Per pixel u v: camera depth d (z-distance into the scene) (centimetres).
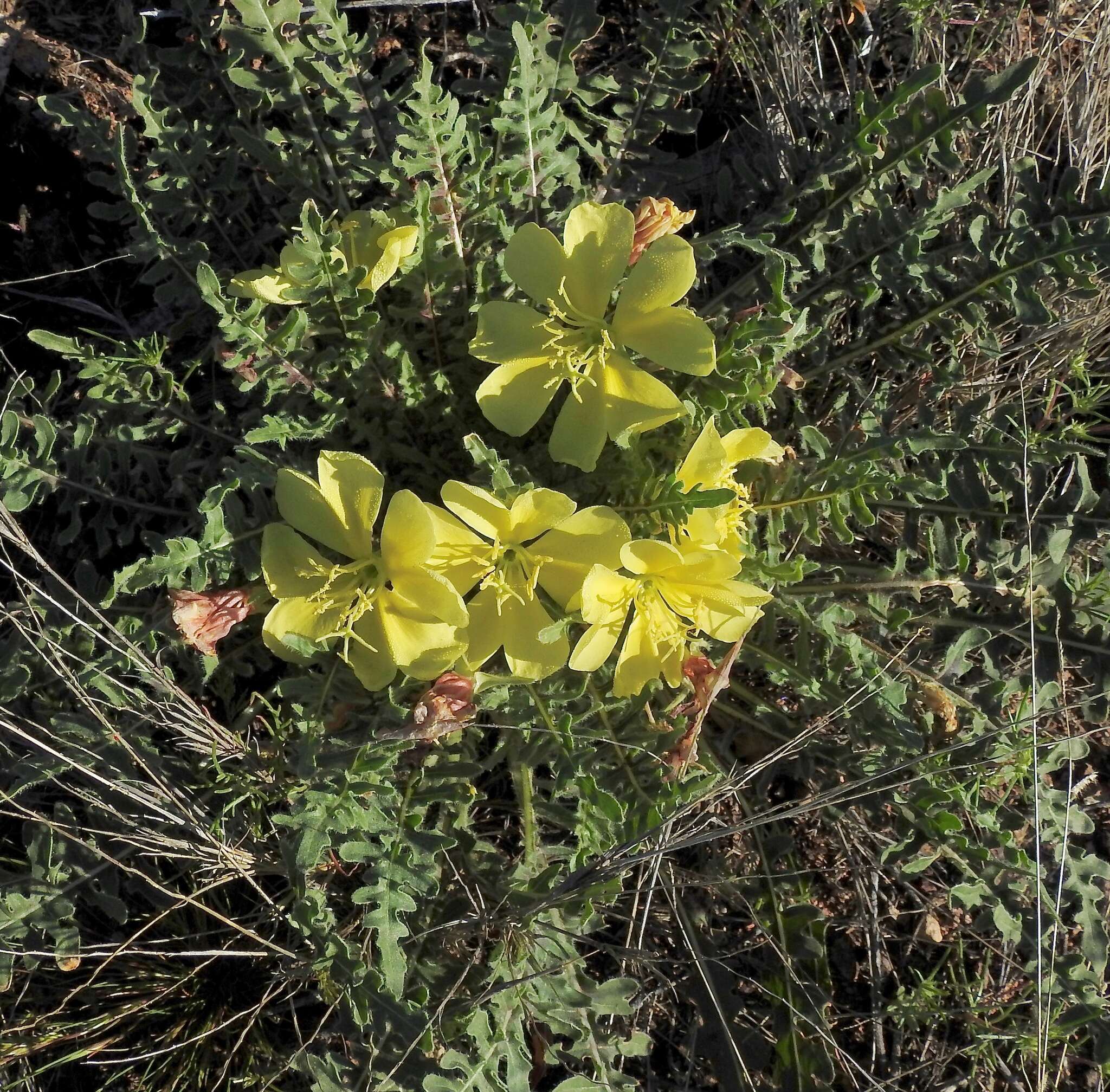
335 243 27
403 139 28
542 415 31
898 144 30
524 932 29
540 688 29
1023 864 28
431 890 26
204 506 26
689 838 26
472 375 32
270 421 28
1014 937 29
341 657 29
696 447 26
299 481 26
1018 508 31
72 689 30
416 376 31
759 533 31
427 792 29
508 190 29
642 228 29
